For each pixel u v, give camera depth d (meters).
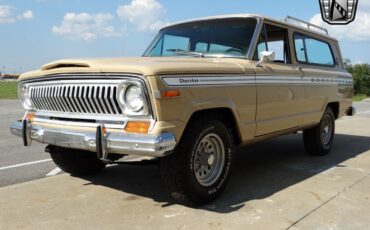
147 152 3.45
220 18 5.32
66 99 4.00
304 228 3.60
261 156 6.74
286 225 3.65
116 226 3.61
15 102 21.67
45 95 4.25
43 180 5.11
